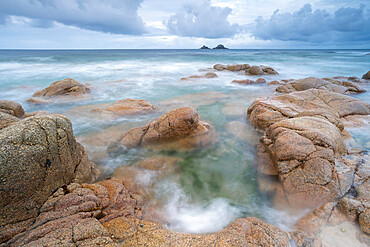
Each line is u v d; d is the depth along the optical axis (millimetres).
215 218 5469
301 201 5375
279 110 9977
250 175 7254
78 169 5922
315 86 15844
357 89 16578
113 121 11438
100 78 24141
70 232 3918
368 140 8680
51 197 4773
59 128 5258
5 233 3891
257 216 5504
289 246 4164
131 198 5555
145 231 4352
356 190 5281
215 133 10062
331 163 5750
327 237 4461
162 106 14031
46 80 22453
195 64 39531
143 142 8609
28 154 4410
